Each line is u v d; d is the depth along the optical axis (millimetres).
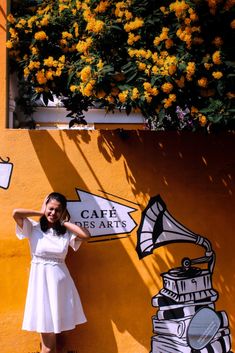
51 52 4801
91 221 4902
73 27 4715
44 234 4523
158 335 4895
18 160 4867
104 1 4457
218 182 5059
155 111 4414
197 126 5070
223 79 4152
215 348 4941
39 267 4449
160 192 4992
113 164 4961
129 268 4910
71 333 4840
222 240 5020
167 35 4266
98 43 4441
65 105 4922
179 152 5043
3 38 4879
